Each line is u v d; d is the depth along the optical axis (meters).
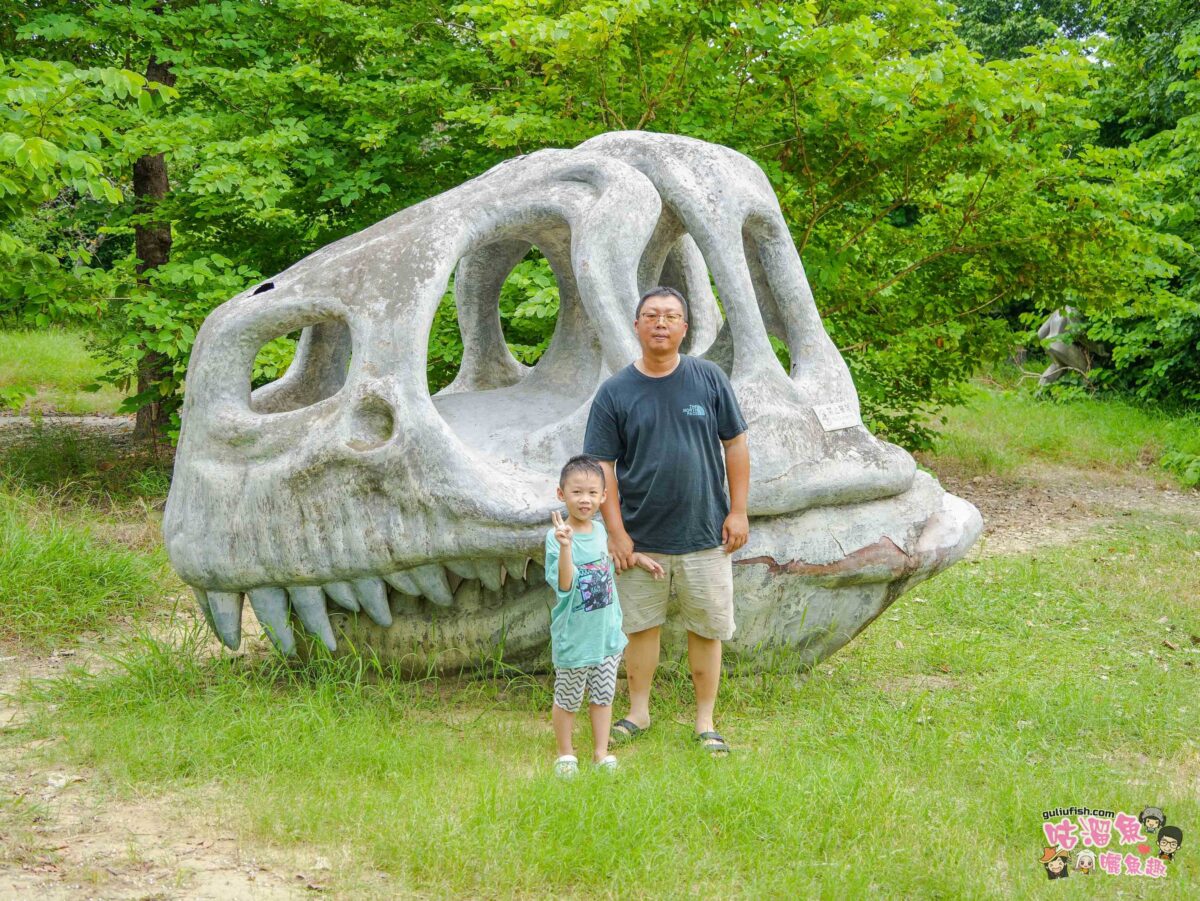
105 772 3.87
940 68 8.40
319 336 5.52
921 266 10.99
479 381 6.32
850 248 9.88
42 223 15.84
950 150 9.50
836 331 10.39
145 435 11.59
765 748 4.39
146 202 10.67
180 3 10.55
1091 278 11.09
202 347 4.95
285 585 4.80
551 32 7.64
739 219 5.28
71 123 7.47
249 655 5.37
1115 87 16.55
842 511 5.09
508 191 5.26
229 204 9.41
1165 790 4.02
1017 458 13.18
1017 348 12.94
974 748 4.39
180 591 6.50
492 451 4.97
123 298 9.02
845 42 8.37
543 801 3.52
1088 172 10.60
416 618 5.00
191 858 3.27
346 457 4.64
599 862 3.26
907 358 11.05
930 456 12.90
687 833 3.50
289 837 3.38
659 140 5.46
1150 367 17.36
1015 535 9.35
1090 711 4.89
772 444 4.91
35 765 3.95
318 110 9.95
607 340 4.92
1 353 19.14
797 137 9.06
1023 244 10.55
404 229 5.07
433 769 3.96
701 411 4.30
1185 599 7.10
